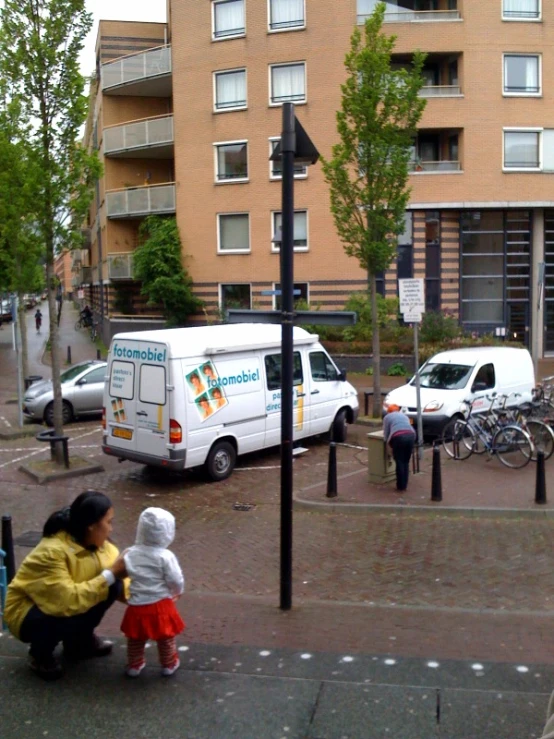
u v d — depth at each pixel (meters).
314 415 15.13
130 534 10.15
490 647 6.01
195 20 31.72
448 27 29.41
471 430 13.53
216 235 32.09
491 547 9.06
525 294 31.83
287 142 6.46
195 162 32.25
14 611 5.16
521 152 30.20
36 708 4.92
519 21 29.69
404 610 7.02
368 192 17.61
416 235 30.38
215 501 11.71
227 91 31.58
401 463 11.51
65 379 19.16
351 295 29.06
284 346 6.64
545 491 10.66
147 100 37.31
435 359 16.80
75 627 5.16
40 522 10.80
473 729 4.57
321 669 5.45
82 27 13.54
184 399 12.30
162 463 12.35
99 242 41.53
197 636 6.25
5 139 13.95
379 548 9.14
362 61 17.22
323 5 29.55
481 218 31.30
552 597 7.48
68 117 13.59
